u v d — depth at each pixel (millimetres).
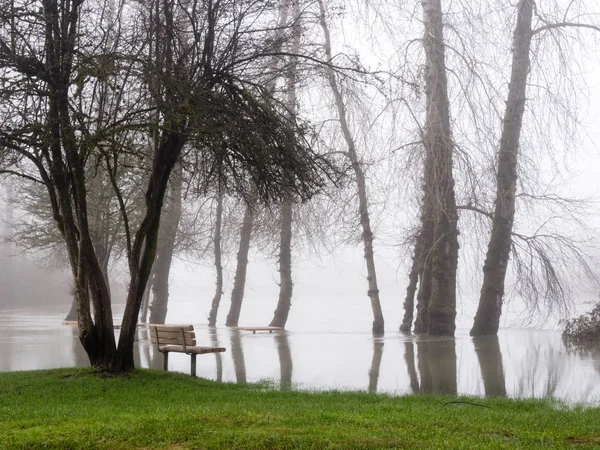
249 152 14070
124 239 28141
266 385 13906
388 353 19797
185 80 13781
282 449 7676
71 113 13648
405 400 11555
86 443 7992
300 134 15250
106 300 14297
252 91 15227
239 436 8023
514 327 30188
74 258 14422
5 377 13945
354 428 8531
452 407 10633
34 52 13617
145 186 27562
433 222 25844
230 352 20516
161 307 33031
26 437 8242
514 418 9414
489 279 26078
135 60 13062
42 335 27094
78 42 13859
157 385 12953
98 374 13828
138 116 13516
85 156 14000
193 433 8328
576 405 11000
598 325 22656
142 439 8109
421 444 7680
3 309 59594
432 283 25438
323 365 17469
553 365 17078
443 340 23328
